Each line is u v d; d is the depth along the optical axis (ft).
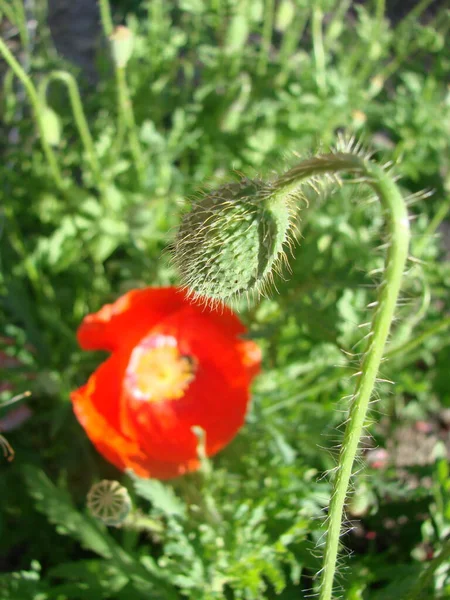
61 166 0.96
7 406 0.73
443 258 1.08
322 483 0.71
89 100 1.04
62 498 0.64
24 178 0.93
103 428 0.59
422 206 1.02
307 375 0.81
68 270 0.89
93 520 0.63
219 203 0.42
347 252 0.78
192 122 0.98
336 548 0.43
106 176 0.88
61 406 0.75
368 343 0.37
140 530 0.72
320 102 0.95
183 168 0.99
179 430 0.63
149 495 0.61
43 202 0.90
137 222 0.81
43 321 0.86
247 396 0.64
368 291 0.79
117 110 1.01
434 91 1.06
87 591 0.62
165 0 1.26
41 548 0.75
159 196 0.84
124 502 0.59
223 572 0.60
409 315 0.85
